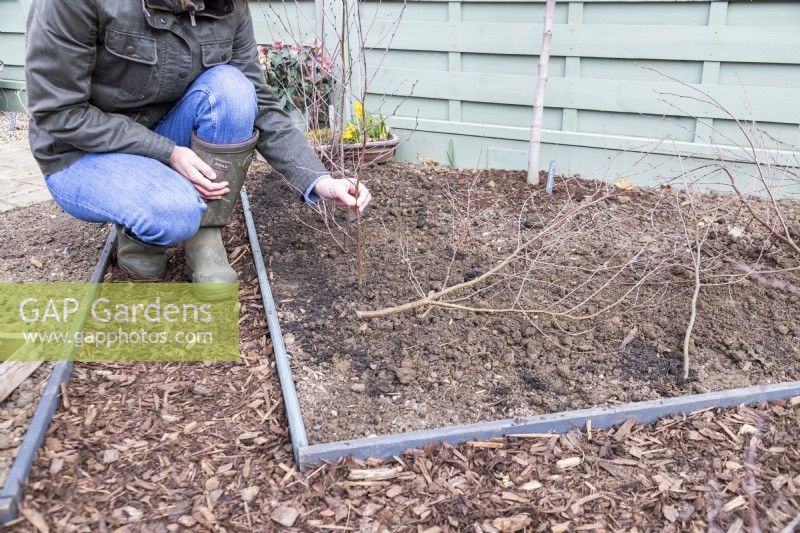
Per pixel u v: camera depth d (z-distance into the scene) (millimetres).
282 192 3289
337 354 2117
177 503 1608
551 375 2025
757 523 1523
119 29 1951
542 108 3303
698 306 2330
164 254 2512
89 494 1615
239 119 2207
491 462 1730
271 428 1853
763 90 3006
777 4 2883
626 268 2568
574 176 3496
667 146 3258
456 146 3783
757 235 2789
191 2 2016
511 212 3076
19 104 5621
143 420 1872
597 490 1656
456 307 2127
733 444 1776
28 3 5047
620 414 1849
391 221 2984
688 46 3084
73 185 2131
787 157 3043
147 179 2096
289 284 2498
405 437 1757
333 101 3725
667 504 1612
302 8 3986
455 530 1546
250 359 2135
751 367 2043
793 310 2299
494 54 3527
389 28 3738
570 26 3283
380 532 1538
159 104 2268
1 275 2586
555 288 2453
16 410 1873
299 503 1614
